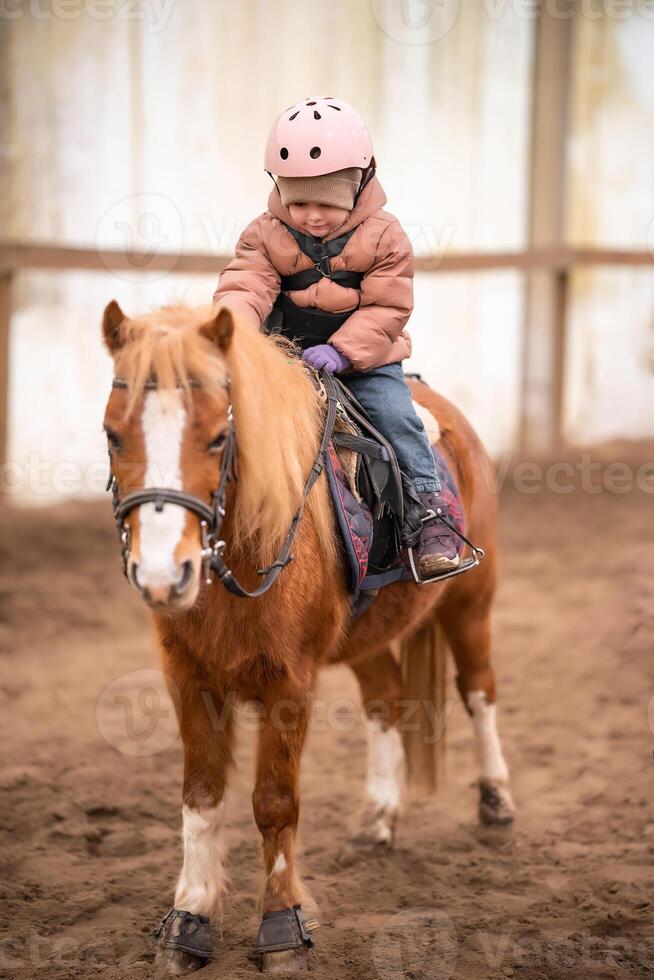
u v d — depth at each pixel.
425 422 4.51
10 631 7.73
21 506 11.15
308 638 3.70
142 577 2.96
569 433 15.34
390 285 3.97
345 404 4.01
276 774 3.62
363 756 5.84
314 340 4.14
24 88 10.93
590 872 4.39
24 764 5.54
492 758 5.03
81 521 10.73
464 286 13.97
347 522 3.79
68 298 11.50
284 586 3.55
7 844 4.64
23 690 6.67
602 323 15.36
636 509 11.33
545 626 7.89
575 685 6.80
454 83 13.43
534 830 4.89
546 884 4.32
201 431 3.07
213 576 3.46
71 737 5.93
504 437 14.61
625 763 5.64
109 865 4.48
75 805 4.99
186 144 11.77
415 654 5.05
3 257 10.48
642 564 9.26
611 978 3.56
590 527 10.65
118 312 3.26
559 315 14.28
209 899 3.69
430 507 4.14
